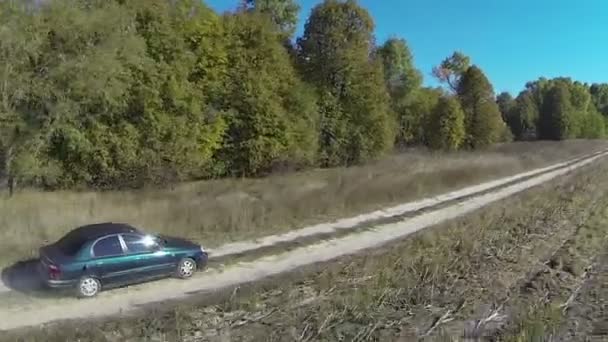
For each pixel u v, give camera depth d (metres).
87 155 29.17
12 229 16.44
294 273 14.77
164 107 33.12
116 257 12.91
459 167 40.31
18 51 23.45
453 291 12.69
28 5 23.67
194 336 10.03
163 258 13.70
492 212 24.47
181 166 33.44
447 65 91.25
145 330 10.36
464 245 17.38
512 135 108.38
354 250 17.73
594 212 25.27
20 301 12.10
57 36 24.73
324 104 48.72
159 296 12.73
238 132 39.69
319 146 47.41
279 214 21.36
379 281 13.18
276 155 40.44
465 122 74.44
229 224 19.50
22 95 24.11
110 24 26.06
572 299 12.67
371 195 26.62
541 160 57.31
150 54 32.75
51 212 18.59
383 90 52.16
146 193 26.33
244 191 28.33
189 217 19.47
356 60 49.84
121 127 30.53
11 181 25.45
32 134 25.28
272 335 9.94
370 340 9.77
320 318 10.73
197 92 36.25
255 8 54.19
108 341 9.82
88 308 11.84
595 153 78.81
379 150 51.00
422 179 32.53
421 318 10.92
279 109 40.94
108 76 26.28
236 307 11.64
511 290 13.06
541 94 125.81
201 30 38.19
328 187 27.59
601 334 10.43
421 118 72.62
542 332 10.09
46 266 12.41
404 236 20.05
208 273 14.67
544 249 17.55
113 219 18.42
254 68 41.19
